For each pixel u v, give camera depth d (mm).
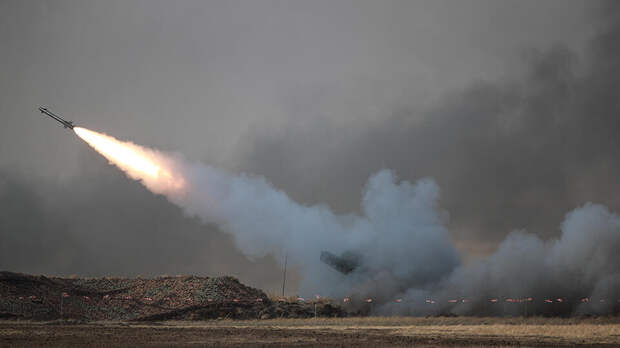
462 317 116250
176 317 114750
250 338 79812
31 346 67500
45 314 108688
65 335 80812
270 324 107438
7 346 67375
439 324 107000
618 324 103125
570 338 79875
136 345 70188
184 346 69625
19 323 99938
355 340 77562
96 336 80312
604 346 71312
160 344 71562
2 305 107688
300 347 69312
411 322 109688
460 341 76062
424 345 71500
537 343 73938
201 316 115562
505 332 88375
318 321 111562
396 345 71562
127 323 106375
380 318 115188
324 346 70312
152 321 111562
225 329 94812
